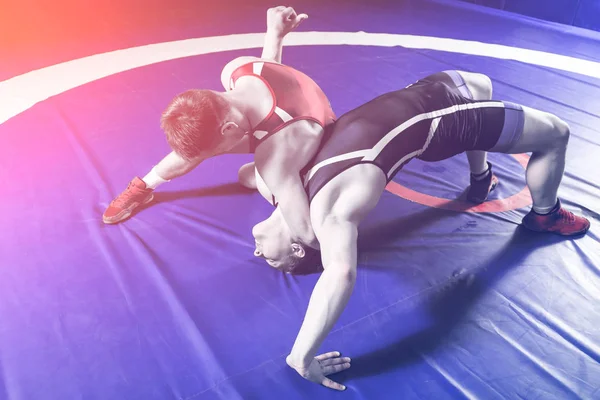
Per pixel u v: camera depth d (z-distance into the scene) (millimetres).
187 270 2336
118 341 1995
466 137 2080
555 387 1852
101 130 3451
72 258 2381
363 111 1972
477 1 6484
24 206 2707
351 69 4516
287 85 1889
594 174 3139
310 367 1761
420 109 2006
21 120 3553
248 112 1795
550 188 2395
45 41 4957
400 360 1954
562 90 4305
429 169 3152
